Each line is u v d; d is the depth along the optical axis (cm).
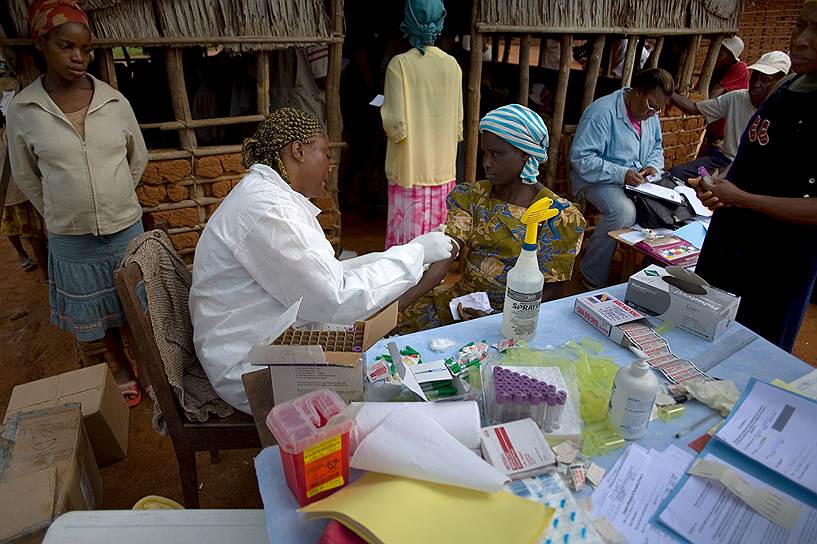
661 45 386
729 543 91
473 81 347
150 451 225
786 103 171
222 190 311
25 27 232
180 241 311
